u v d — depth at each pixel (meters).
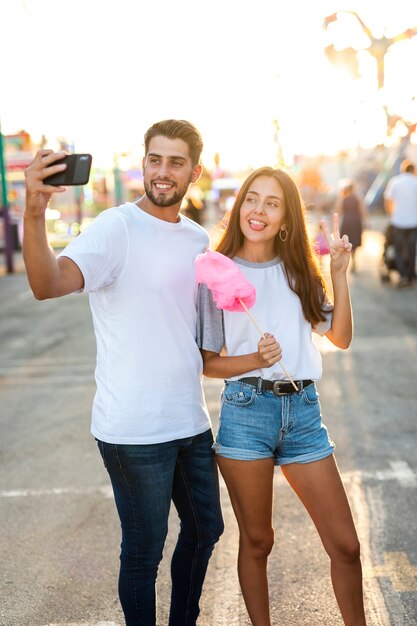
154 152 3.01
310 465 3.11
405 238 14.42
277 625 3.48
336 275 3.28
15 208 27.08
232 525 4.54
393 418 6.41
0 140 20.08
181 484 3.19
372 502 4.73
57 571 4.03
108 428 3.00
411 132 17.48
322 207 36.91
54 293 2.74
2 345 10.50
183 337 3.06
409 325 10.54
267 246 3.28
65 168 2.58
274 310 3.20
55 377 8.44
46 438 6.27
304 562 4.04
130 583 3.10
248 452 3.09
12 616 3.61
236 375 3.11
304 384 3.17
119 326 2.98
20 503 4.93
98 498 4.98
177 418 3.04
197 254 3.14
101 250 2.86
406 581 3.80
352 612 3.10
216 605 3.67
